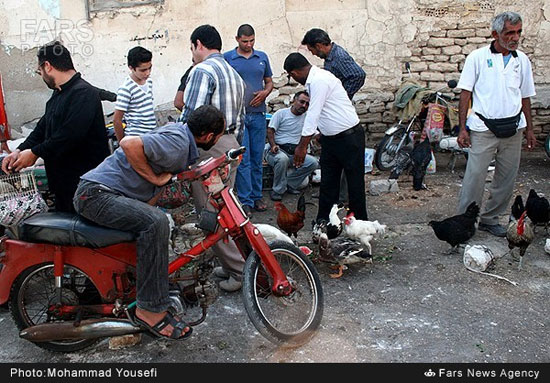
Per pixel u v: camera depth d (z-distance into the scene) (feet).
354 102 26.13
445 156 25.55
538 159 24.68
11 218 10.28
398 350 10.97
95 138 12.45
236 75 13.25
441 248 15.78
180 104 17.40
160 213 9.84
